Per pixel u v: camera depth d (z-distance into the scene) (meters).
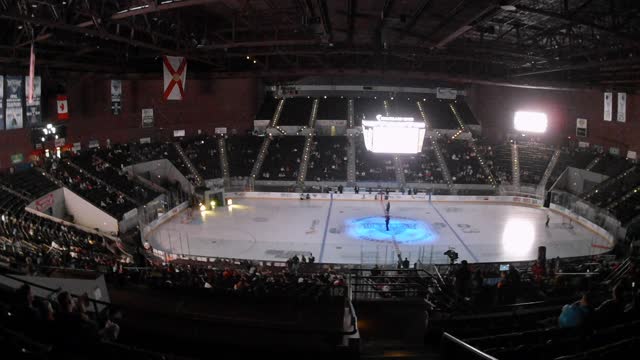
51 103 46.81
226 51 41.44
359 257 37.56
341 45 41.84
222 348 10.33
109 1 26.56
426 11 24.48
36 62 34.66
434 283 16.64
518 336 8.40
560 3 30.48
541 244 41.47
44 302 7.98
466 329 10.49
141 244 40.47
